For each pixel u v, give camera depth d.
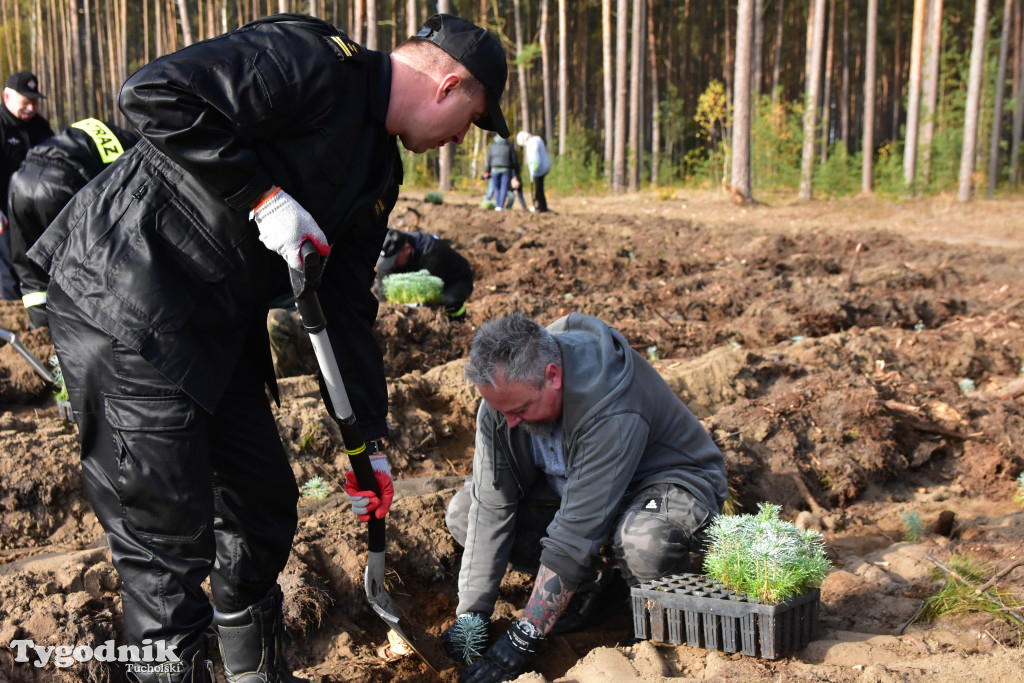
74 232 1.99
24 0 46.00
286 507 2.33
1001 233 13.16
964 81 21.91
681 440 3.07
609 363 2.78
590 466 2.71
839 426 4.48
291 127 1.95
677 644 2.76
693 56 41.22
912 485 4.36
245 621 2.30
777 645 2.58
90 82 39.50
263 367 2.29
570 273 9.02
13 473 3.37
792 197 20.75
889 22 34.72
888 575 3.26
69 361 1.99
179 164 1.88
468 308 6.89
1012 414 4.61
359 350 2.45
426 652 2.91
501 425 2.86
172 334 1.92
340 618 3.06
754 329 6.50
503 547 2.97
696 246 11.20
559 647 3.03
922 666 2.45
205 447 2.05
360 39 24.81
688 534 2.88
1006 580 2.96
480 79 2.14
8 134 5.66
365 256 2.41
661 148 37.62
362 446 2.34
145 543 2.02
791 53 38.75
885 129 39.75
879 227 14.28
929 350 5.69
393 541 3.37
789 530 2.82
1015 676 2.36
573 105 37.12
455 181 24.98
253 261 2.02
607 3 25.64
